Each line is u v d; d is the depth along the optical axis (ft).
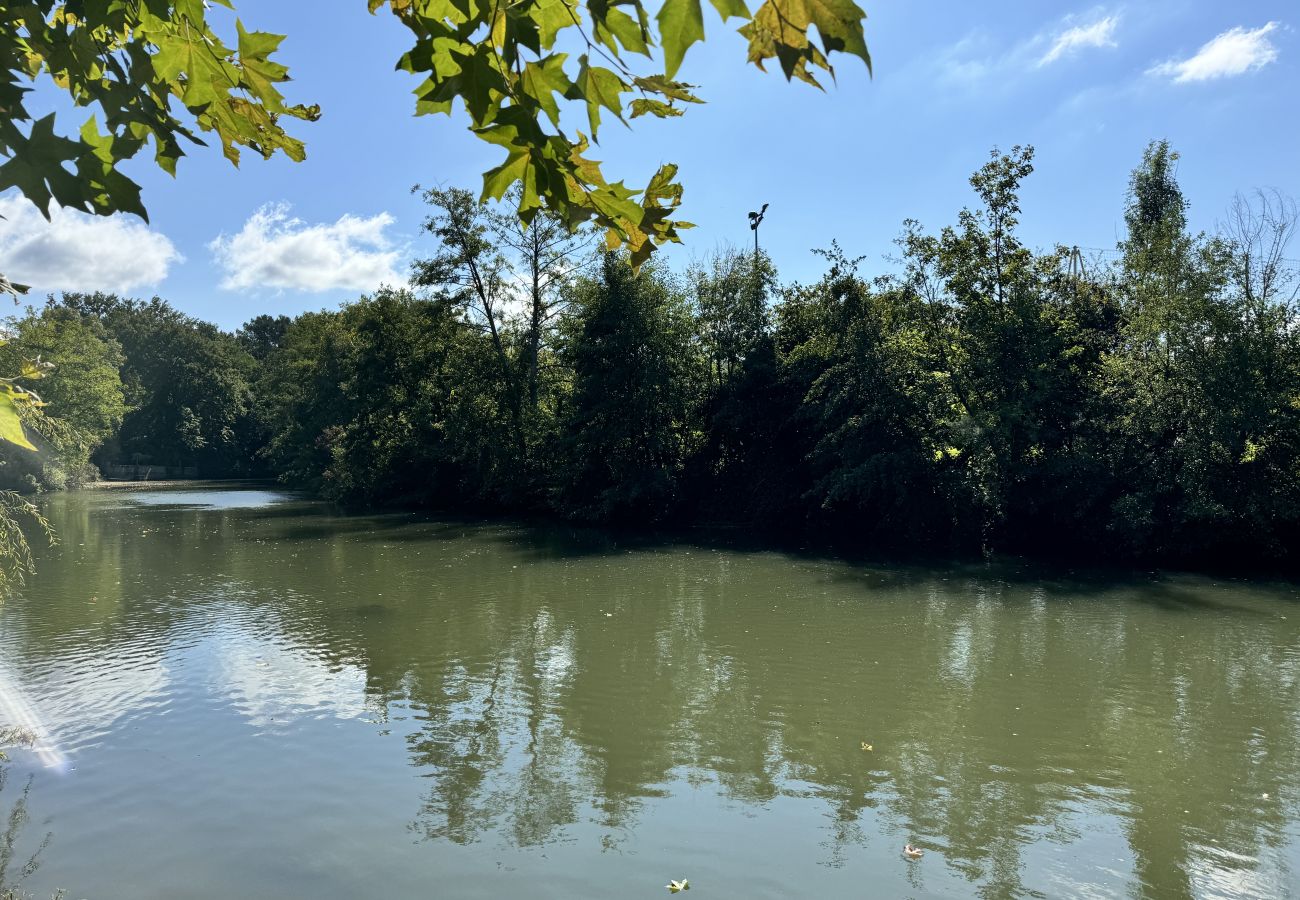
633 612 48.65
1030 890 19.26
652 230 6.10
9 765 26.13
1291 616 47.98
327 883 19.34
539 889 19.07
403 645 40.91
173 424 225.76
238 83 6.21
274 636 42.55
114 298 330.95
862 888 19.22
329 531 89.86
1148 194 90.74
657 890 19.06
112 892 18.93
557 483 100.37
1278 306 64.44
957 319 77.77
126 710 31.24
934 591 55.31
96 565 65.10
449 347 117.80
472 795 24.22
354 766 26.21
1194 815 23.25
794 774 25.90
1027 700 33.09
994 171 73.82
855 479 75.77
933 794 24.56
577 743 28.32
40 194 5.11
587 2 4.33
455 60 4.63
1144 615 48.32
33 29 5.30
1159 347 68.85
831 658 39.09
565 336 105.81
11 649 39.81
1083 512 68.28
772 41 3.93
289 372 186.39
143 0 5.10
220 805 23.36
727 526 94.02
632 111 5.32
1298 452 63.36
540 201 5.58
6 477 154.10
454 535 86.63
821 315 86.53
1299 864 20.56
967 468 75.51
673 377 96.37
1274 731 29.81
